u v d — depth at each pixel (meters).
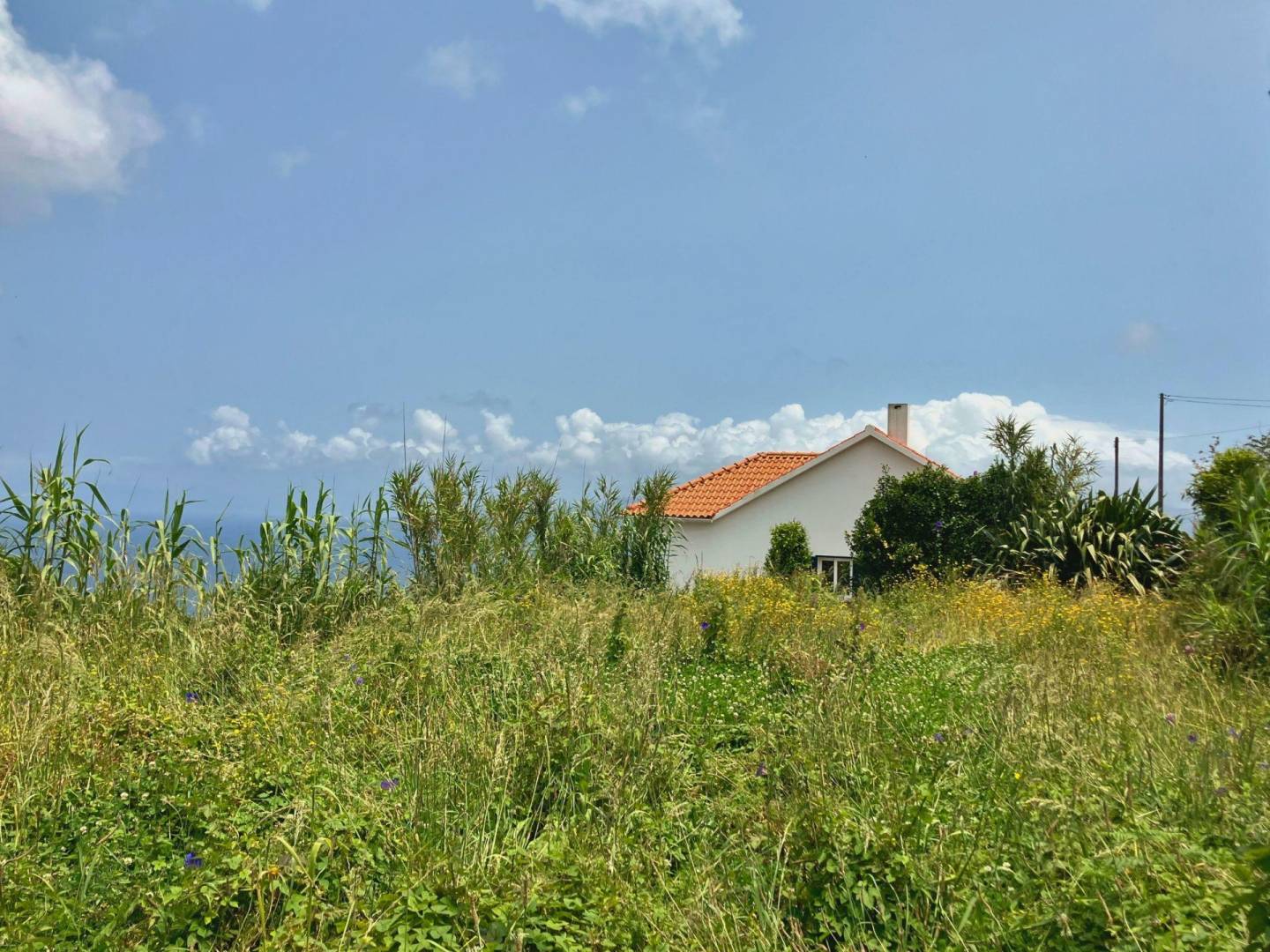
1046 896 3.81
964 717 6.43
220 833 4.54
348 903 3.84
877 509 22.22
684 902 4.21
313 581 11.01
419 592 12.12
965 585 17.23
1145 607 11.97
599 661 7.90
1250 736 5.75
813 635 10.23
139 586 9.59
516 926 3.69
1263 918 2.98
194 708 6.67
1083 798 4.64
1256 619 9.01
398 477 12.96
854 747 5.82
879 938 3.89
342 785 5.29
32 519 9.73
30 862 4.27
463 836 4.82
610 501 16.33
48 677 6.93
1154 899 3.60
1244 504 10.07
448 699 6.87
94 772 5.39
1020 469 21.48
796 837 4.38
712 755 6.25
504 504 14.29
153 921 3.79
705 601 12.09
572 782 5.52
